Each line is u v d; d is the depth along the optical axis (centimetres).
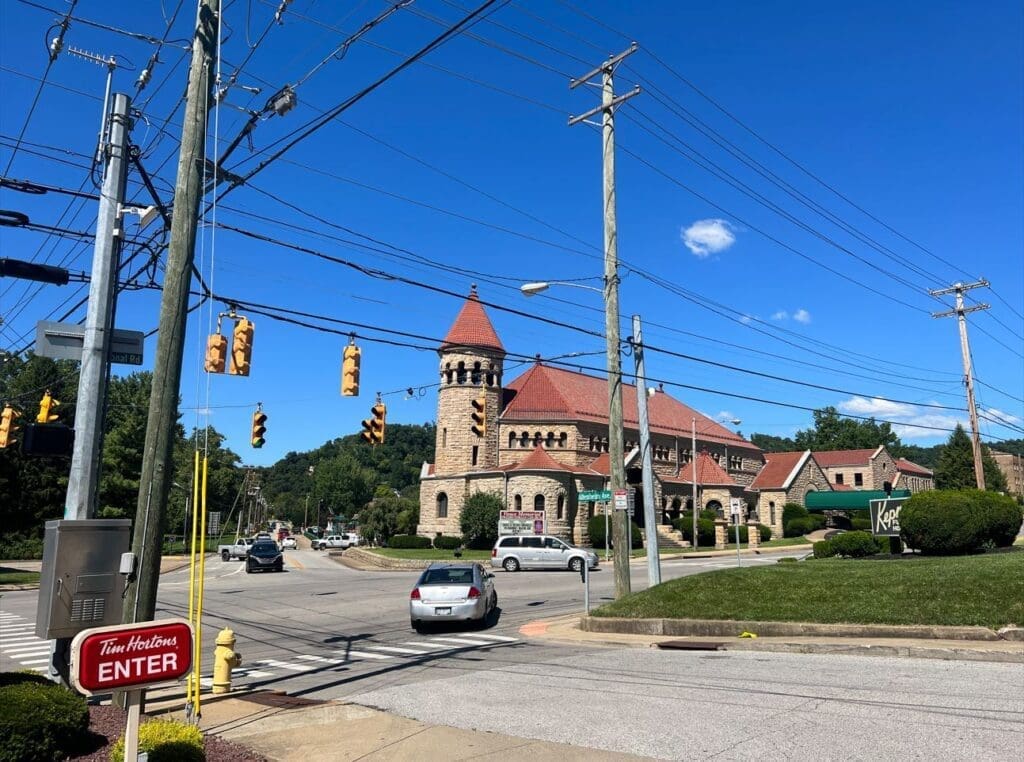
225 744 776
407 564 4584
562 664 1223
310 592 2781
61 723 672
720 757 673
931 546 2266
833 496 7188
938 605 1334
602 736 760
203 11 1027
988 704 809
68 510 1162
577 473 5559
